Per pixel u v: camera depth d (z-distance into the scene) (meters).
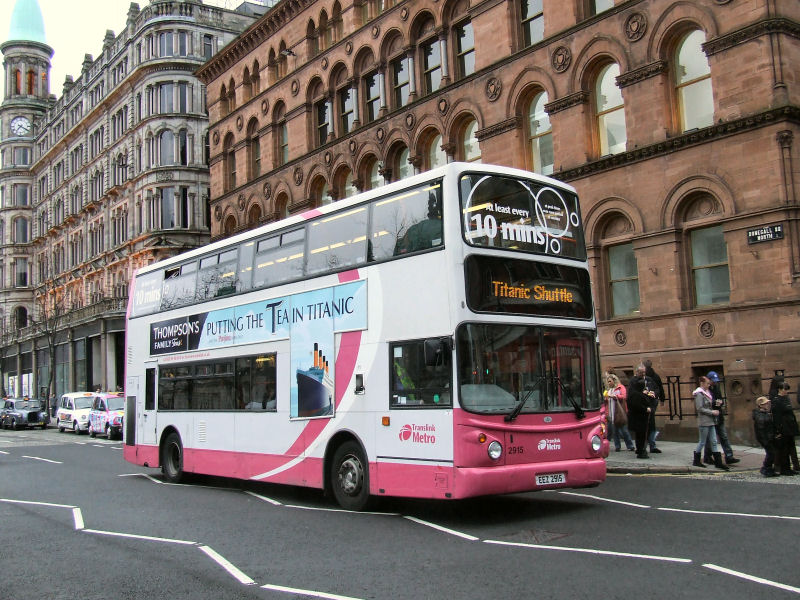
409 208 10.75
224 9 57.06
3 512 12.66
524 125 24.36
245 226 38.84
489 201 10.37
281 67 37.06
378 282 11.12
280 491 14.67
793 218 17.53
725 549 7.95
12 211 81.50
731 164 18.67
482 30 25.61
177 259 17.05
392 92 29.97
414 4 28.55
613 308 21.83
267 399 13.42
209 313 15.44
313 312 12.45
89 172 65.56
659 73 20.30
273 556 8.64
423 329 10.20
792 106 17.62
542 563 7.67
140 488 15.62
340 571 7.79
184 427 15.97
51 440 33.84
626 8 21.14
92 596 7.18
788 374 17.28
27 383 74.81
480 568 7.61
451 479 9.55
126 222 58.25
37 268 79.19
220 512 12.08
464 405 9.56
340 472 11.75
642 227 20.58
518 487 9.74
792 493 11.46
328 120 33.53
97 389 53.84
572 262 11.04
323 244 12.49
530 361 10.23
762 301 17.86
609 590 6.61
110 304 55.19
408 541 9.14
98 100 64.38
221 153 41.41
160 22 54.59
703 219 19.36
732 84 18.72
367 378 11.14
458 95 26.36
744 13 18.53
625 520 9.88
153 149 54.00
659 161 20.25
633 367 20.75
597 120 22.38
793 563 7.31
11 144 82.75
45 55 87.00
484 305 9.93
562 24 23.05
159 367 17.17
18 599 7.16
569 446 10.38
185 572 8.00
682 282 19.75
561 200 11.22
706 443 14.51
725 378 17.44
